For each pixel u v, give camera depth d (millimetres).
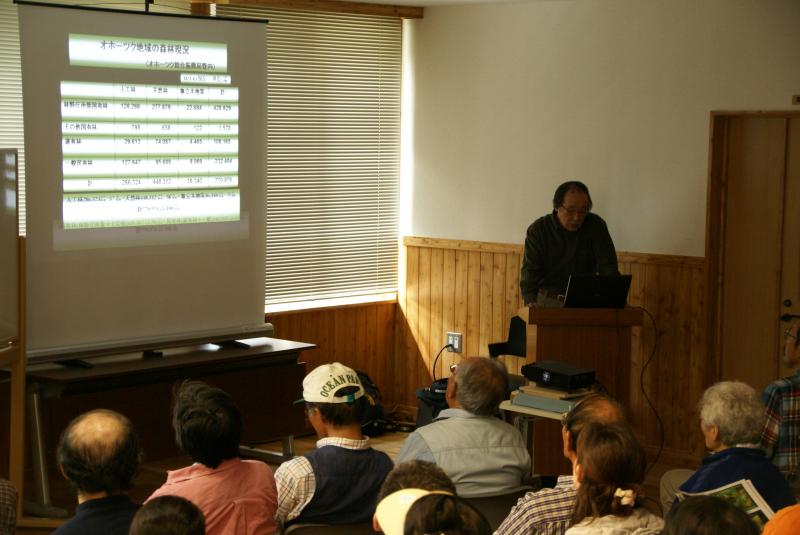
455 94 7258
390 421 7164
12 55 5625
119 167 5121
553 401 4113
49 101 4859
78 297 5016
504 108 7051
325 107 7098
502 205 7121
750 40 6020
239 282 5660
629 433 2346
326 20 7031
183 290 5418
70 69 4922
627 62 6508
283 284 7012
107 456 2396
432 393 6348
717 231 6293
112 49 5062
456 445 3045
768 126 6121
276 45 6816
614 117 6590
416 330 7566
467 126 7230
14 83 5645
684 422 6398
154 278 5293
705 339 6273
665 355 6449
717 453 2971
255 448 6375
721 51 6129
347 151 7254
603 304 5504
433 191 7426
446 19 7238
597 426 2355
